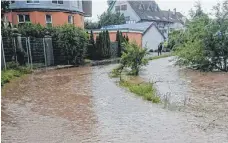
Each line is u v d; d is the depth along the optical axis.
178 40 20.23
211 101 8.41
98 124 6.17
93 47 24.05
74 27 20.14
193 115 6.86
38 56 17.78
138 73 15.37
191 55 16.50
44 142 5.14
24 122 6.34
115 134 5.54
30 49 16.98
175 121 6.35
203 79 12.89
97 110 7.38
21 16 27.95
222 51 15.41
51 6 28.45
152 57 26.59
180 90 10.23
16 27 18.84
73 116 6.83
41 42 17.95
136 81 12.49
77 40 19.83
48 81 12.70
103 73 15.83
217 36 15.27
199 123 6.21
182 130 5.75
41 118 6.66
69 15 30.17
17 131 5.73
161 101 8.43
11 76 13.16
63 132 5.67
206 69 16.20
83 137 5.39
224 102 8.27
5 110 7.40
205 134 5.51
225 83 11.62
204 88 10.59
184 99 8.68
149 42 37.47
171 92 9.86
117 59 25.16
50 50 18.84
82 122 6.33
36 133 5.61
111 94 9.55
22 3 27.58
